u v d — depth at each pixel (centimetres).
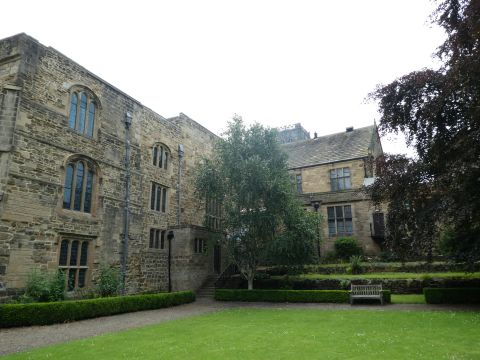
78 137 1602
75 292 1503
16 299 1252
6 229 1256
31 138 1388
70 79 1602
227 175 1869
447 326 954
